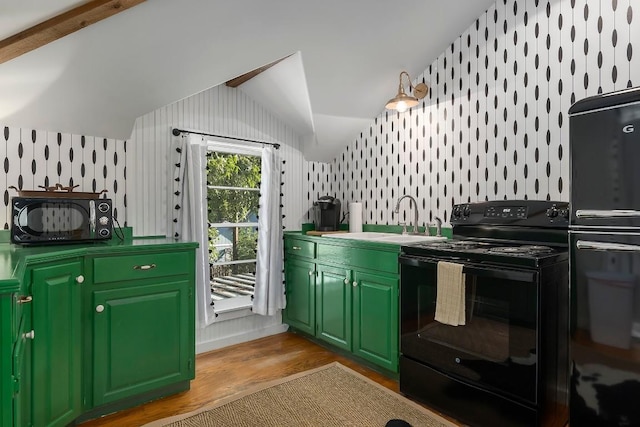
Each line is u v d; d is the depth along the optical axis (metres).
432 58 2.89
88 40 1.91
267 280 3.21
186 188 2.81
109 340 2.00
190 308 2.31
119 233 2.56
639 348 1.41
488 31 2.59
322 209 3.35
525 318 1.73
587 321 1.55
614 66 2.04
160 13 1.91
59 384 1.74
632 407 1.44
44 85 2.05
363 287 2.63
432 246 2.18
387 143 3.25
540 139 2.33
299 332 3.39
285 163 3.43
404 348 2.25
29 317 1.56
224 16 2.07
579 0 2.17
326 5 2.24
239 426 1.89
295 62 2.71
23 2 1.56
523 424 1.73
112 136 2.54
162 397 2.24
